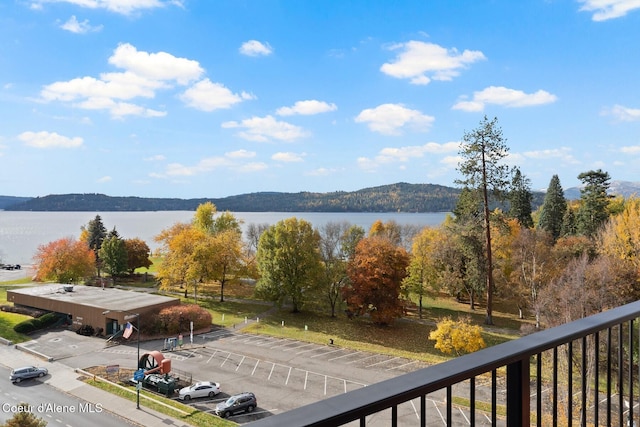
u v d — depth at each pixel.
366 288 35.12
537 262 35.19
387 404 1.22
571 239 38.22
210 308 43.34
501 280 37.53
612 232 34.34
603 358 11.01
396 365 27.06
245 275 47.03
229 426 19.28
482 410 16.12
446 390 1.42
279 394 22.83
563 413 12.22
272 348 30.83
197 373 26.06
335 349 30.45
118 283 58.78
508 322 35.47
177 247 46.53
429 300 44.41
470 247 36.62
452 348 27.45
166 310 36.06
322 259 41.59
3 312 41.03
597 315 2.28
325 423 1.07
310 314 40.41
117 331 35.59
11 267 75.94
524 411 1.67
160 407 21.48
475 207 35.72
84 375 26.20
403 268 37.19
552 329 2.00
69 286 44.88
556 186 56.69
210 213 61.28
